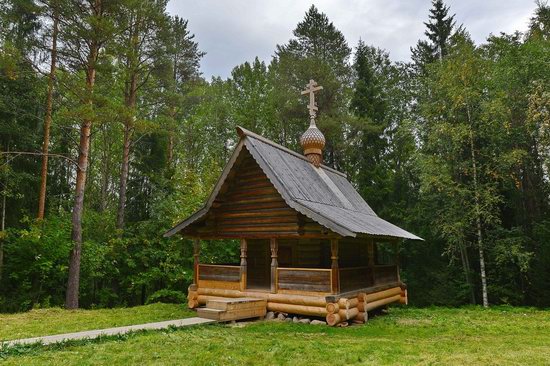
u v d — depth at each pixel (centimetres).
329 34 3331
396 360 734
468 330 1130
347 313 1141
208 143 3556
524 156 2114
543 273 2053
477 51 2330
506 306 1955
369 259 1540
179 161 3497
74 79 1711
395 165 3191
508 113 2080
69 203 2630
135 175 2997
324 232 1195
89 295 2484
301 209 1167
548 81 1995
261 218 1336
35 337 911
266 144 1433
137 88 2316
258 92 3688
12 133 2066
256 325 1128
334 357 752
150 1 2009
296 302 1202
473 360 736
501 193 2258
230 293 1358
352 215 1460
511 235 2150
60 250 1950
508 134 2077
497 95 2130
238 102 3819
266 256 1572
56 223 2041
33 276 2117
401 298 1745
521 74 2108
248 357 746
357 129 2955
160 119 2397
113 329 993
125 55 1977
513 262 2062
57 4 1670
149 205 2705
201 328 1055
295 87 3112
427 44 3203
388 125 3325
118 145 3269
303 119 3103
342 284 1196
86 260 2042
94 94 1692
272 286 1273
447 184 2144
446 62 2286
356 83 3105
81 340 864
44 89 2061
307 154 1786
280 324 1145
